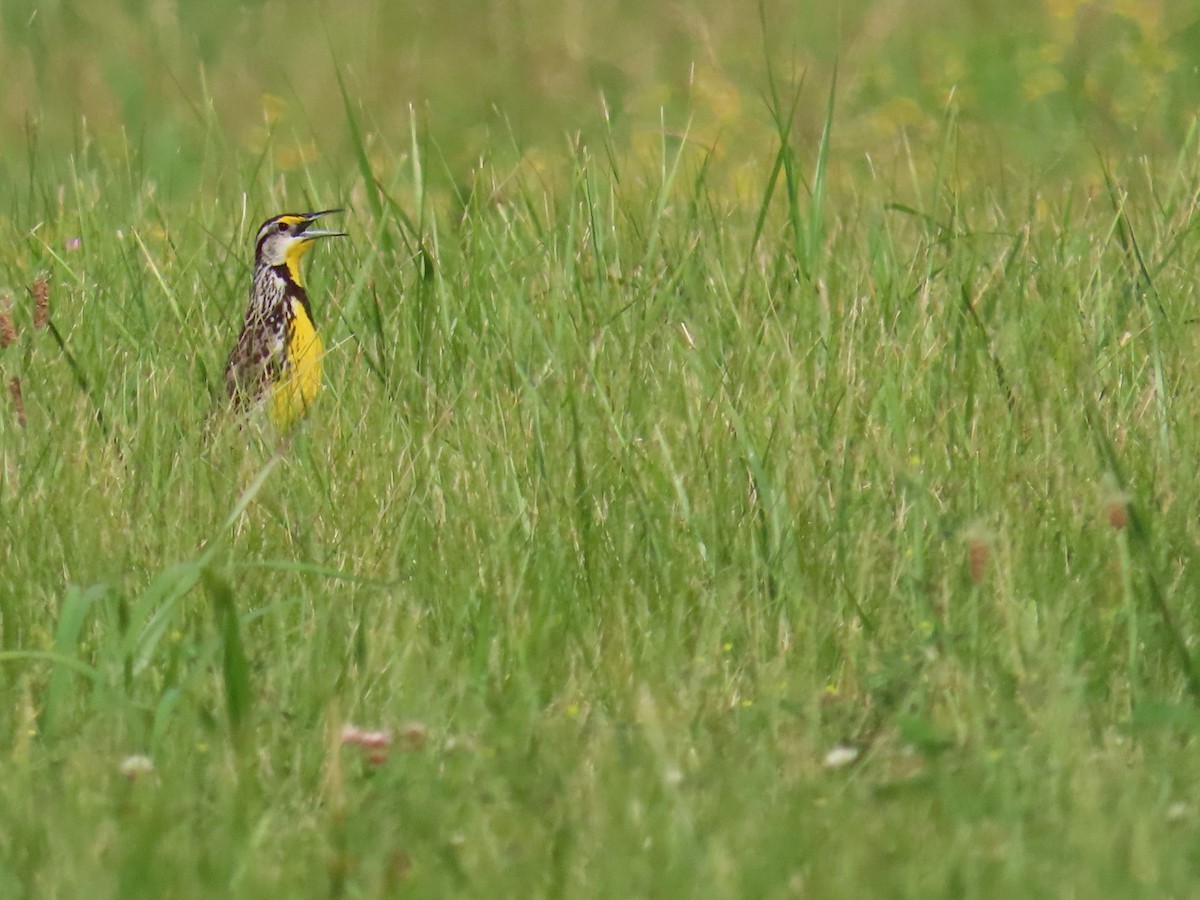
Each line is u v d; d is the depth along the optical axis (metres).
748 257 13.26
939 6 26.62
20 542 9.88
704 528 9.75
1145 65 22.61
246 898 6.99
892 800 7.66
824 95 23.03
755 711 8.41
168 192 16.66
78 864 7.13
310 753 8.08
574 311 12.39
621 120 21.64
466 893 7.02
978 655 8.73
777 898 6.89
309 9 28.02
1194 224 13.17
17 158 20.88
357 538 9.84
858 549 9.50
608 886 6.99
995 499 9.86
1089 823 7.24
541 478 10.13
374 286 12.96
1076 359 11.31
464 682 8.52
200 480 10.47
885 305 12.16
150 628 8.56
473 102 23.89
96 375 11.97
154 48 25.84
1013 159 19.66
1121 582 9.21
